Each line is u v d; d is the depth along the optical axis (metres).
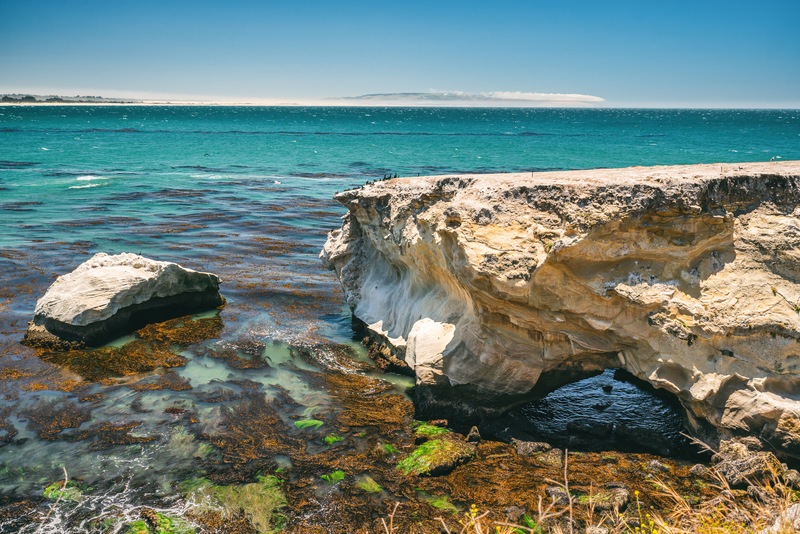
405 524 8.97
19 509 9.33
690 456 10.77
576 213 10.41
